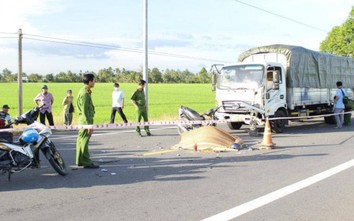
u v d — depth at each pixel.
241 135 13.84
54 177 7.39
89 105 8.19
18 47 16.05
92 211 5.34
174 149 10.62
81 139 8.15
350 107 17.50
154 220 4.96
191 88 71.31
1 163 6.80
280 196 5.99
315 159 9.04
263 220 4.95
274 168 8.04
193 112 13.66
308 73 16.03
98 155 9.81
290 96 14.84
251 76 13.64
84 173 7.73
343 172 7.63
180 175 7.47
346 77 19.80
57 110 29.75
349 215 5.14
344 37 46.00
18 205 5.64
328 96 17.81
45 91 15.34
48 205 5.63
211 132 10.92
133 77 107.81
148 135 14.12
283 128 14.97
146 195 6.11
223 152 10.08
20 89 16.14
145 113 13.99
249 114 13.41
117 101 16.84
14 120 7.57
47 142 7.41
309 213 5.22
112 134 14.64
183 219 4.99
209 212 5.25
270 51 15.14
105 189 6.50
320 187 6.52
